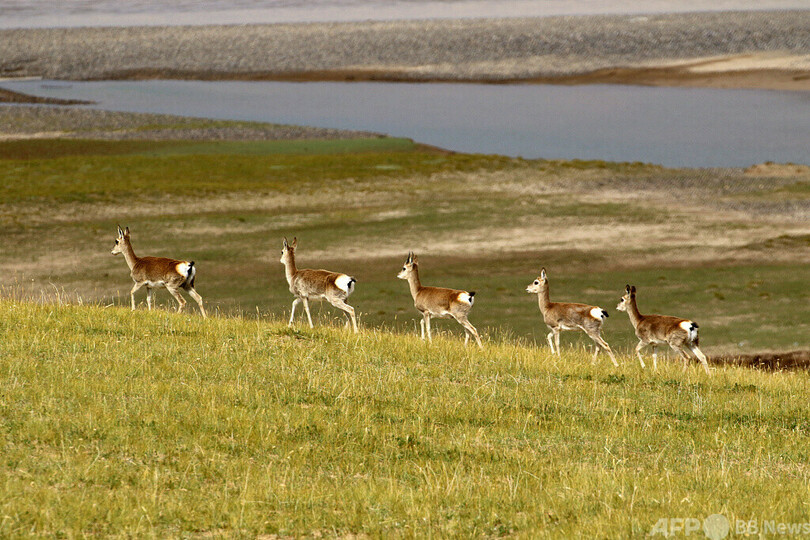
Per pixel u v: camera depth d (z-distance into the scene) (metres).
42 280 167.25
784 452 57.81
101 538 39.00
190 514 41.88
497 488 47.28
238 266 183.00
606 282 171.62
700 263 188.12
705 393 74.94
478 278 175.75
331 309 150.38
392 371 72.50
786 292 162.62
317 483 46.94
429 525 41.69
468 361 80.12
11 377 59.62
